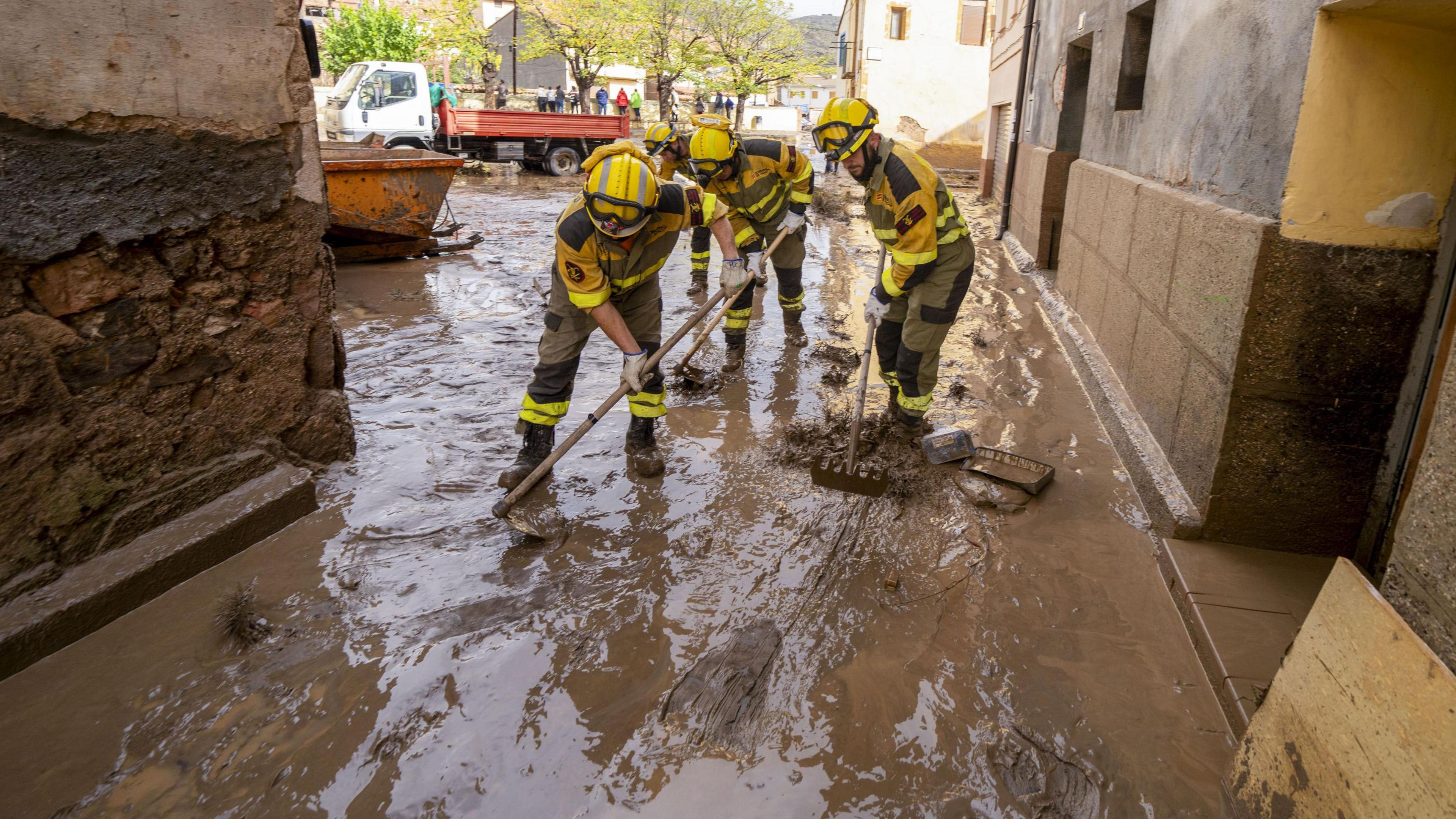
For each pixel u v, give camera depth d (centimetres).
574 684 259
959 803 218
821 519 361
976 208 1489
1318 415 297
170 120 300
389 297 720
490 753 232
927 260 372
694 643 279
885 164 371
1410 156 263
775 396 504
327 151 956
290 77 344
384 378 521
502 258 906
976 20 2369
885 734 240
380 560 326
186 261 317
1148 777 226
